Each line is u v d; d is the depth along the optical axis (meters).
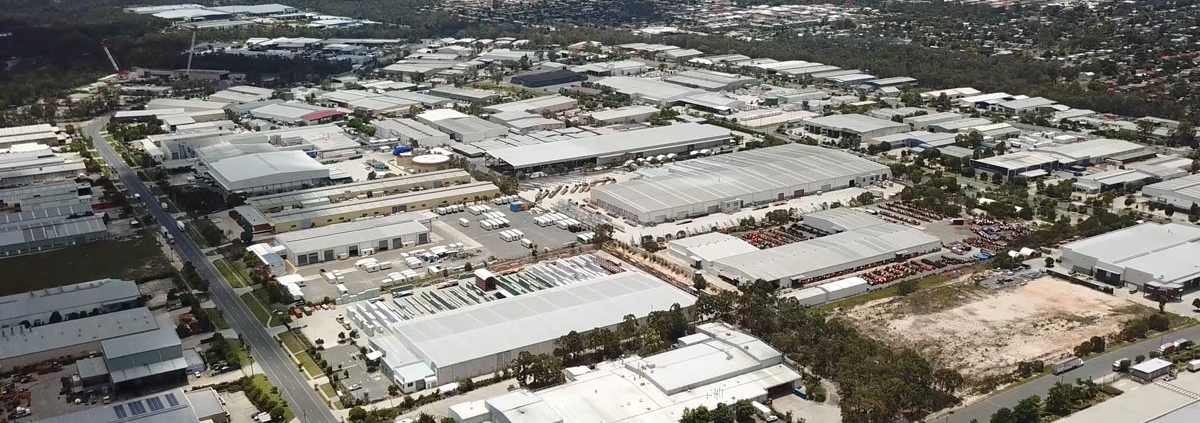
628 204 194.25
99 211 197.50
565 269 163.00
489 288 154.25
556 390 116.88
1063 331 137.75
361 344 134.12
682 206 193.62
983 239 179.25
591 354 129.88
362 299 151.12
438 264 167.38
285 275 161.00
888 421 109.94
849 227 180.25
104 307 143.75
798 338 130.25
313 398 118.81
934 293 152.88
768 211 198.00
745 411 112.00
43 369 124.81
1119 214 196.38
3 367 124.69
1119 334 134.25
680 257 169.88
